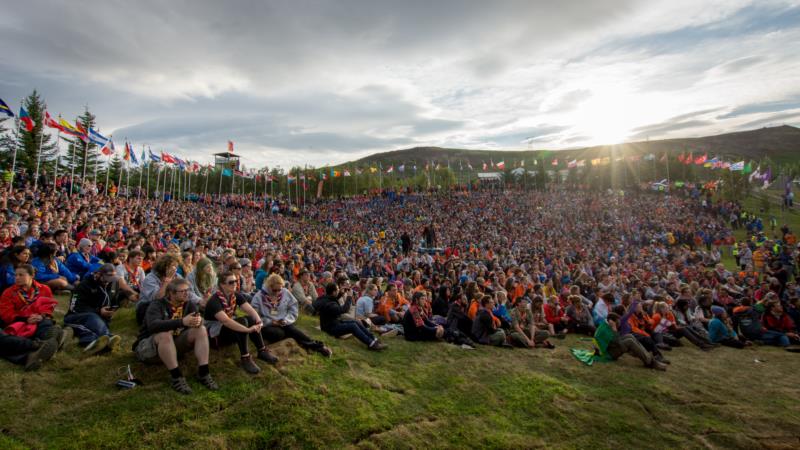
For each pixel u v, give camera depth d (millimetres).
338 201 66250
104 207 23625
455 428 5430
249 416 5062
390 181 98875
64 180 30047
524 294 12523
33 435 4266
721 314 10500
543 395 6465
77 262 9219
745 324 10531
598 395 6664
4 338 5355
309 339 7070
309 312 10266
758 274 18141
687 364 8422
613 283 14500
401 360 7406
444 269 18266
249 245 21578
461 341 8688
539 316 10156
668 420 6039
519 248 27688
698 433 5750
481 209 53031
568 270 18172
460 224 44719
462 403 6078
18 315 5746
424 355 7781
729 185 57156
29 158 48344
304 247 23469
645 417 6082
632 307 8633
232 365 6023
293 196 88750
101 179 60531
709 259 27016
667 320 10141
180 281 5711
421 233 37406
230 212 42438
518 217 46656
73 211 18109
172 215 29422
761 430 5875
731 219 39094
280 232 33750
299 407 5316
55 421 4516
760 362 8797
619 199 53062
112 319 7535
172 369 5332
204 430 4719
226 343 6398
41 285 6223
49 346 5523
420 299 9023
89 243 9633
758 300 12305
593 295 13805
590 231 36875
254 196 56469
